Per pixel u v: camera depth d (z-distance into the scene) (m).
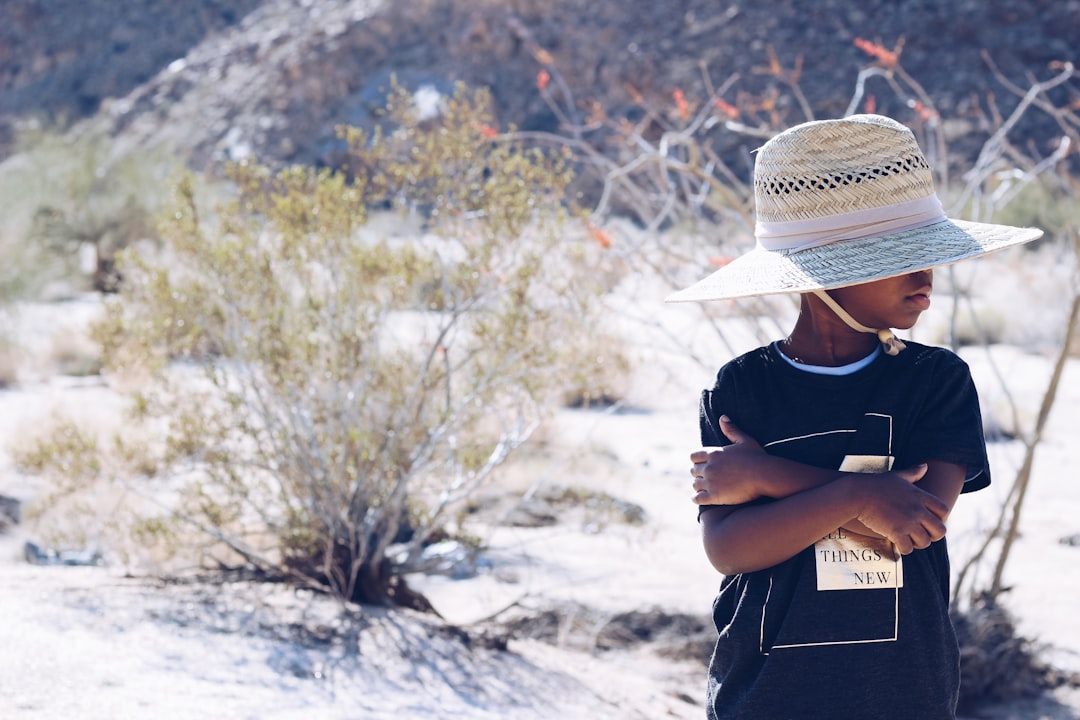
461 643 5.74
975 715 6.57
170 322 6.57
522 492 9.84
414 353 6.78
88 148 29.42
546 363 6.61
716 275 2.55
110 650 4.72
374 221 7.46
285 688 4.61
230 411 6.60
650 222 7.32
